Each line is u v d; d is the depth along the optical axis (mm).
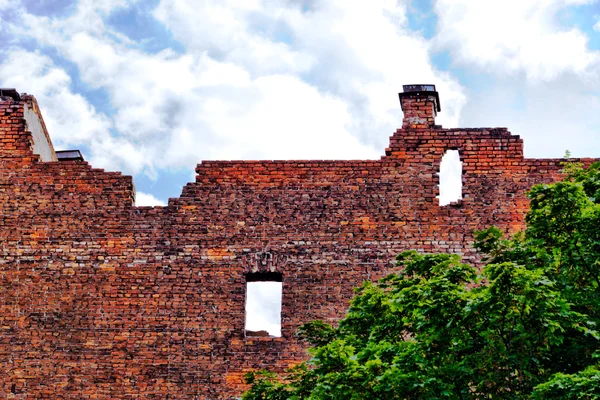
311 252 24375
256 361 23734
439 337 16844
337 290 24094
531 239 18312
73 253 24734
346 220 24531
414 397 16547
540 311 16328
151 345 23969
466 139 24984
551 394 15461
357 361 17078
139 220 24828
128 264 24562
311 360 17984
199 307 24172
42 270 24672
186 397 23625
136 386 23750
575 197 17906
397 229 24438
